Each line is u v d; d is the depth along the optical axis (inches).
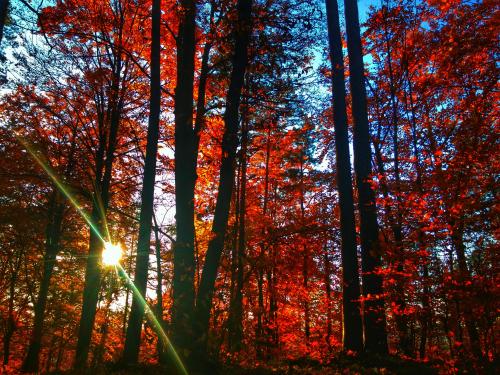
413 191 300.7
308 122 571.5
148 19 484.7
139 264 376.8
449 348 265.9
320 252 598.9
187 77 339.6
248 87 379.9
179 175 322.0
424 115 462.6
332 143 641.6
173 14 420.2
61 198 624.7
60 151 564.1
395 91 504.4
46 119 575.5
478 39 419.2
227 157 326.6
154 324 342.0
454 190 265.4
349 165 440.5
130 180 607.2
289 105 393.7
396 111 509.7
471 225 255.3
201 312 294.0
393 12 485.1
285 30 355.9
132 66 524.4
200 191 567.8
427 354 277.1
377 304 371.6
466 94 406.9
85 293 473.4
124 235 650.2
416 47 488.1
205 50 422.3
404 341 338.0
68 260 701.9
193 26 349.7
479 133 279.3
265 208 643.5
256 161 656.4
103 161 523.8
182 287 297.7
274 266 472.7
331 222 626.5
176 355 281.3
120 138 570.9
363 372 304.3
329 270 619.8
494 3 425.4
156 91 406.3
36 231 660.1
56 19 413.1
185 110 332.5
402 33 498.3
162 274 485.1
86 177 574.6
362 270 392.2
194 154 352.5
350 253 413.1
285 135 557.6
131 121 555.8
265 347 417.4
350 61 464.8
